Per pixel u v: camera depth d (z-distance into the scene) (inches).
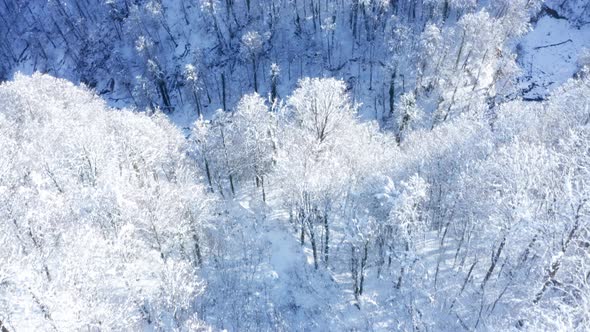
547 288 1175.6
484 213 1375.5
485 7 3622.0
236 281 1635.1
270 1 4109.3
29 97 2242.9
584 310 984.3
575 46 3575.3
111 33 4722.0
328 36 3956.7
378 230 1566.2
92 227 1293.1
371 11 3799.2
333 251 1759.4
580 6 3666.3
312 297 1610.5
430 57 3161.9
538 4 3622.0
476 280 1535.4
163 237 1449.3
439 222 1742.1
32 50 4987.7
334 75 3831.2
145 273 1378.0
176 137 2269.9
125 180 1422.2
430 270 1605.6
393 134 2970.0
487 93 3270.2
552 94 2375.7
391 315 1523.1
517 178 1235.9
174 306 1275.8
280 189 1930.4
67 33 4980.3
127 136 1697.8
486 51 3184.1
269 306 1571.1
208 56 4237.2
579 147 1465.3
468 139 1828.2
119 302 1198.9
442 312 1492.4
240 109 1984.5
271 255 1743.4
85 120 2149.4
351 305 1577.3
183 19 4493.1
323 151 1859.0
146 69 4288.9
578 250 1230.3
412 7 3892.7
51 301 969.5
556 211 1147.9
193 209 1541.6
